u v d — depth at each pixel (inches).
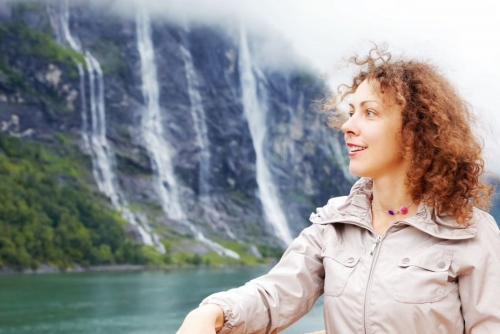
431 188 51.9
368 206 54.4
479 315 49.3
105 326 492.4
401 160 53.6
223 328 48.9
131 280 898.1
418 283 49.1
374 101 53.2
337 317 51.5
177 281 894.4
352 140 54.3
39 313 556.4
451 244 50.5
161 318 530.9
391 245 51.4
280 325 53.3
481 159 53.2
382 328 49.3
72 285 798.5
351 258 52.4
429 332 48.8
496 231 52.5
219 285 868.0
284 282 54.6
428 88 52.4
